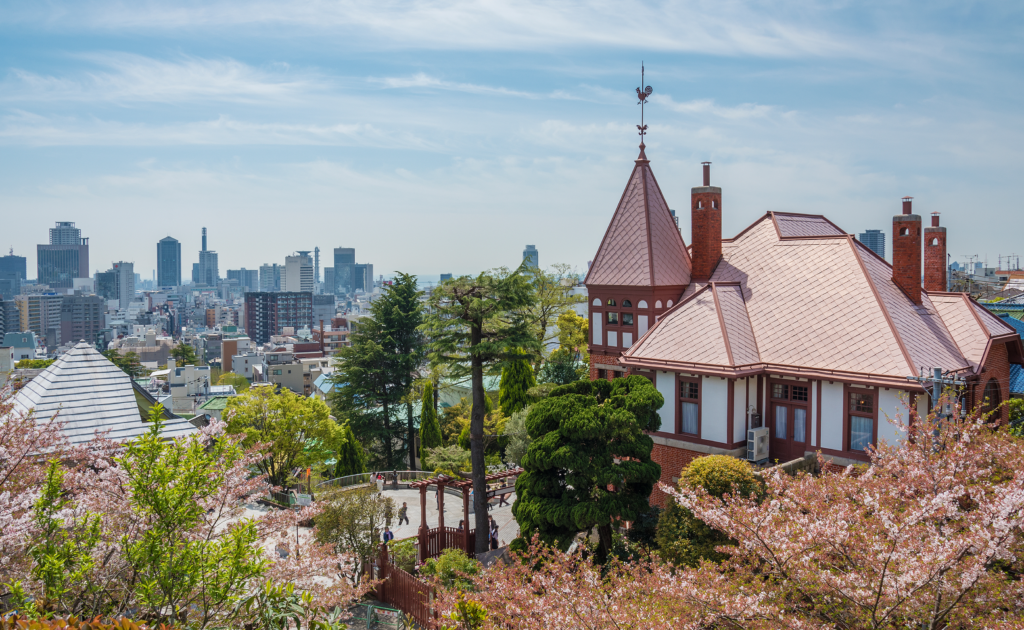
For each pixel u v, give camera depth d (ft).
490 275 112.37
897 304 88.84
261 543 51.88
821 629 35.01
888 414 77.71
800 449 86.28
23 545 41.83
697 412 90.12
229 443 46.52
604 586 46.32
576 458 72.18
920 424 50.29
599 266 113.91
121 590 41.04
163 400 370.73
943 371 77.56
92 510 43.32
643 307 107.76
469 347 108.06
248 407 155.02
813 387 84.38
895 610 33.76
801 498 43.70
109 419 108.68
